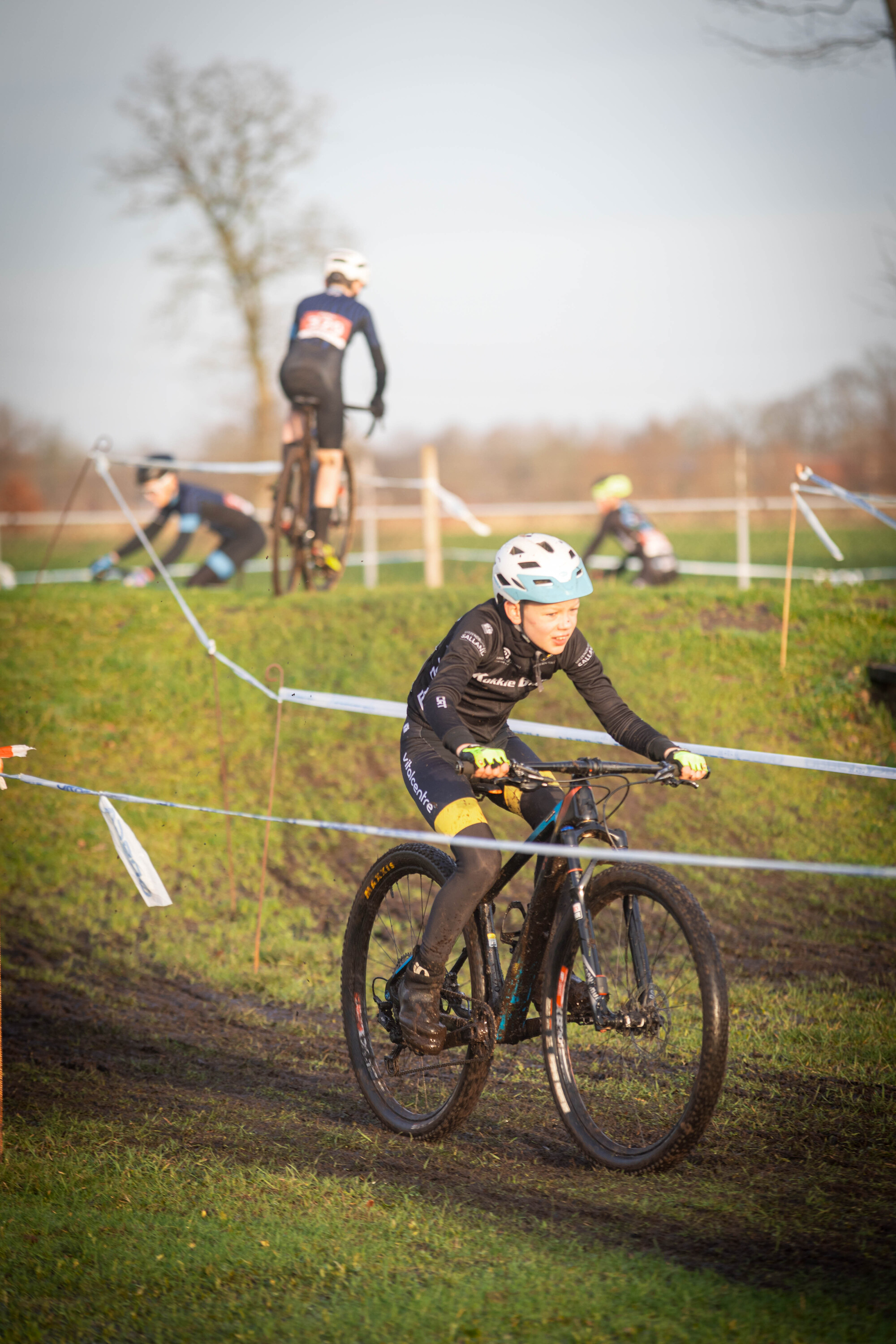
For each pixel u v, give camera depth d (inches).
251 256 3034.0
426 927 425.7
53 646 1163.3
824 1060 493.7
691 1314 306.0
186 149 3002.0
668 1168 389.1
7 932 734.5
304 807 911.7
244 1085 503.5
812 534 3073.3
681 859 354.9
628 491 1534.2
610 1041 507.8
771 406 3794.3
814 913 719.7
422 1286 325.7
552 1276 329.1
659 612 1165.1
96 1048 550.6
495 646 431.5
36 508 3538.4
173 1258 344.2
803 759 482.3
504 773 391.9
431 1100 471.5
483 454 3946.9
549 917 422.3
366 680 1069.8
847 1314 303.4
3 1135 444.5
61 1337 302.7
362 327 1182.3
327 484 1197.7
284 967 664.4
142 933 729.0
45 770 964.6
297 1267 337.7
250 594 1283.2
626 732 433.4
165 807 908.0
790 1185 385.7
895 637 1048.2
